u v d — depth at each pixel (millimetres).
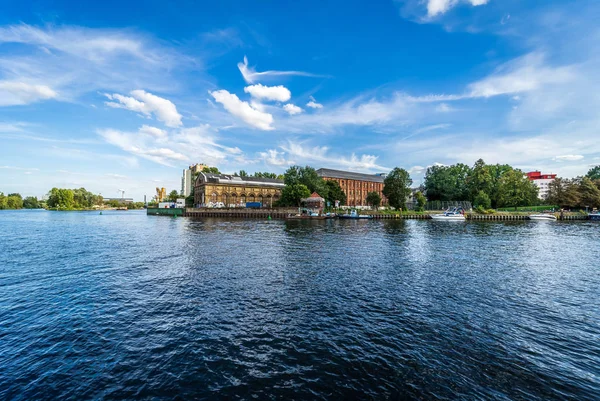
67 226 50406
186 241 30188
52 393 6340
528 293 13242
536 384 6734
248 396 6277
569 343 8664
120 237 33781
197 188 112562
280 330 9398
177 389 6496
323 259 20688
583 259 21016
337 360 7656
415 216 75000
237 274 16438
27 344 8438
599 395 6363
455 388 6570
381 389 6527
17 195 189125
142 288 13773
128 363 7496
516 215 72125
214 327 9586
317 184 90938
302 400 6148
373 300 12227
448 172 107688
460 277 15984
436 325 9812
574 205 79312
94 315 10547
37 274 16344
